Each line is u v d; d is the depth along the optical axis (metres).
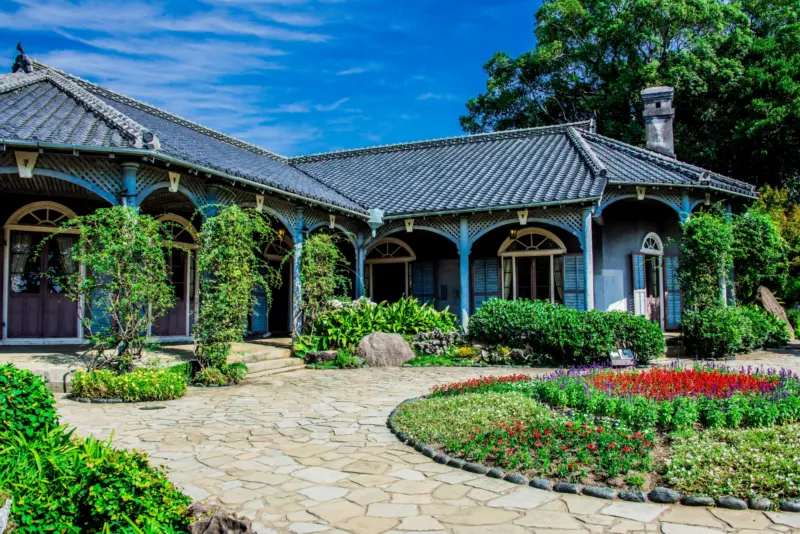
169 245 9.82
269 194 12.45
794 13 25.47
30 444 3.69
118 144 9.11
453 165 18.39
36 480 3.17
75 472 3.20
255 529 3.93
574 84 30.27
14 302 11.87
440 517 4.14
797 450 4.98
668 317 16.30
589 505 4.36
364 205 16.19
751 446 5.15
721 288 14.01
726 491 4.42
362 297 14.60
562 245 15.32
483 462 5.29
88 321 9.02
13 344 11.77
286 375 11.04
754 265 16.33
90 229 9.00
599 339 11.40
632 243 15.70
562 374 8.83
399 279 17.83
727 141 24.14
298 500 4.47
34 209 12.01
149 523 3.07
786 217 20.41
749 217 16.52
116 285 8.80
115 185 9.64
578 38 29.91
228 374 9.91
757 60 24.86
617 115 27.64
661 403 6.23
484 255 16.41
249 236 10.55
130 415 7.34
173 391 8.49
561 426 5.76
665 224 16.48
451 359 12.61
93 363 8.84
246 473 5.12
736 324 13.09
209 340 9.97
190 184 10.85
